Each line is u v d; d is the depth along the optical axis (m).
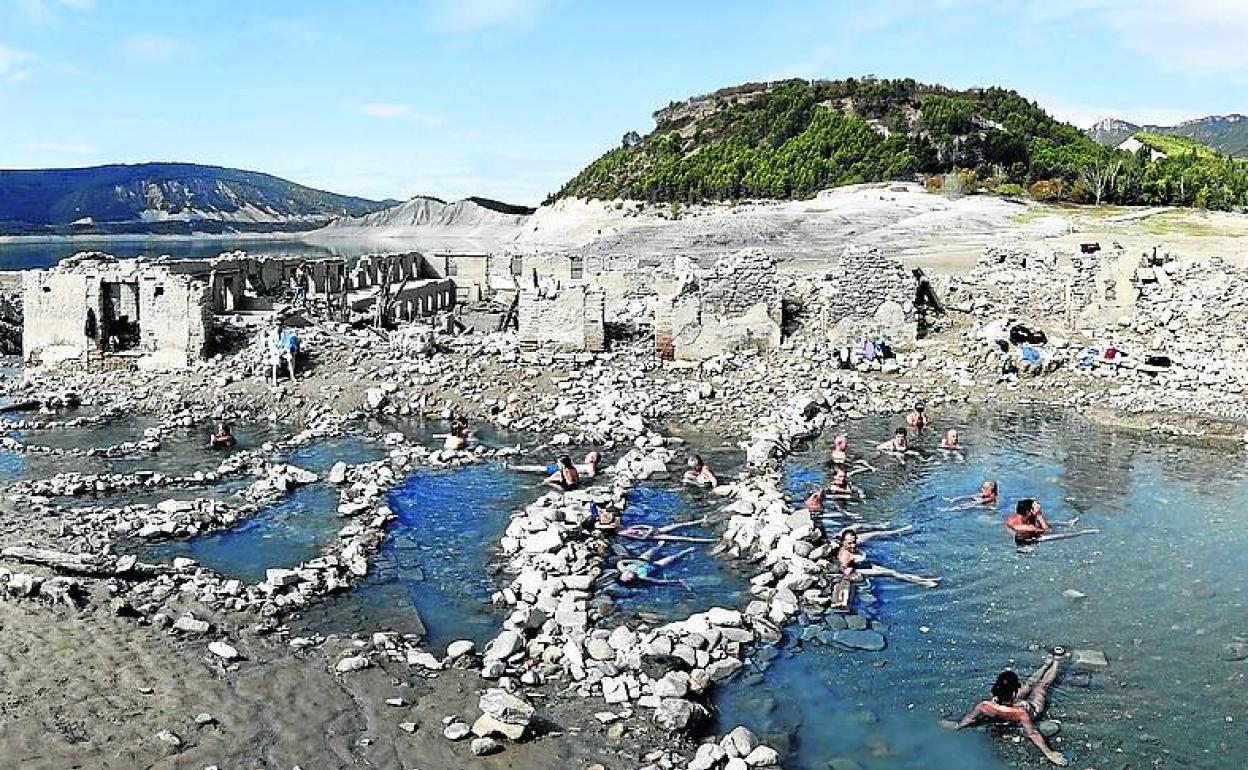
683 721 14.66
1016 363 40.94
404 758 13.73
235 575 20.53
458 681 16.12
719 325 41.41
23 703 14.48
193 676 15.75
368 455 30.58
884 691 16.39
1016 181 137.12
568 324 41.81
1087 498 26.92
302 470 27.98
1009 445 32.34
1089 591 20.64
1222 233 83.44
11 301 52.62
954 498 26.97
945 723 15.42
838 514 25.56
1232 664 17.45
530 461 30.17
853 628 18.72
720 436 33.28
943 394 38.50
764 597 20.05
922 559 22.48
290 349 38.16
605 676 16.25
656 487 27.59
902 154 149.62
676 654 16.77
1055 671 17.11
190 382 37.75
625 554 22.38
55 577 19.19
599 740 14.43
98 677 15.48
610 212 164.25
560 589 19.86
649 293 52.53
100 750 13.39
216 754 13.52
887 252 83.00
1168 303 43.69
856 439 33.22
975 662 17.44
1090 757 14.55
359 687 15.73
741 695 16.17
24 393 37.09
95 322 40.19
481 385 37.56
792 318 43.25
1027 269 47.59
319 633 17.86
